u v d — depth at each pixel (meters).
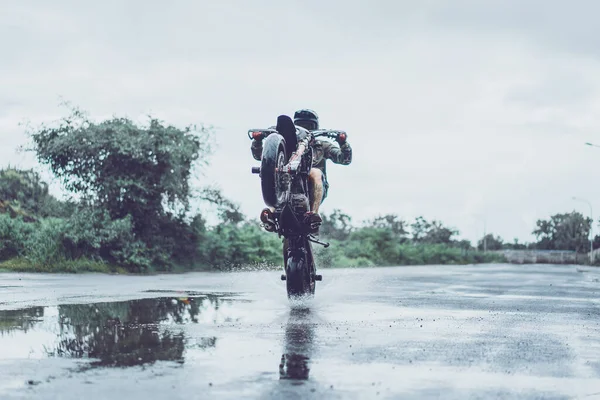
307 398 3.48
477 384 3.89
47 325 6.11
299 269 8.49
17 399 3.40
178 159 26.06
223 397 3.47
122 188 25.25
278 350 4.91
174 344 5.09
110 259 24.22
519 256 115.50
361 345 5.23
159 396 3.48
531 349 5.22
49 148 24.75
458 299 10.34
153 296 9.96
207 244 29.28
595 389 3.81
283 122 8.16
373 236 62.59
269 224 8.33
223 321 6.64
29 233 22.66
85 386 3.68
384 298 10.23
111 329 5.90
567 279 20.39
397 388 3.75
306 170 8.52
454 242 108.69
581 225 142.75
